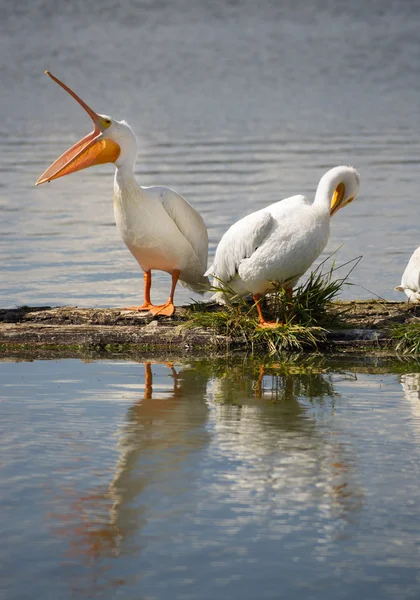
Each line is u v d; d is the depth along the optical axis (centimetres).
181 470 815
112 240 2089
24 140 3675
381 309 1326
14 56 7031
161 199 1312
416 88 5622
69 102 5012
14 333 1312
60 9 9750
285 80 5991
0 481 787
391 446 873
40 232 2167
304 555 664
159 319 1315
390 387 1097
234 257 1230
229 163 3142
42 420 956
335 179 1238
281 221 1197
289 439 895
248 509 733
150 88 5631
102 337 1302
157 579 634
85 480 790
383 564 652
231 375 1159
